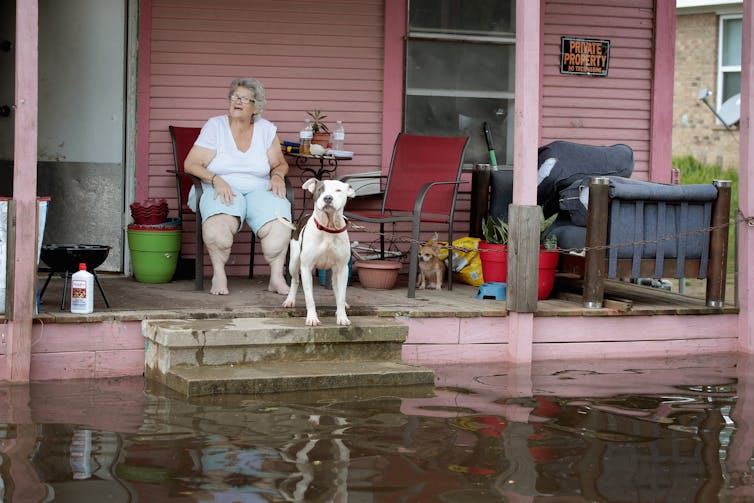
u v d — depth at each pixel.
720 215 6.00
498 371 5.25
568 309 5.73
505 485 3.17
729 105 15.07
